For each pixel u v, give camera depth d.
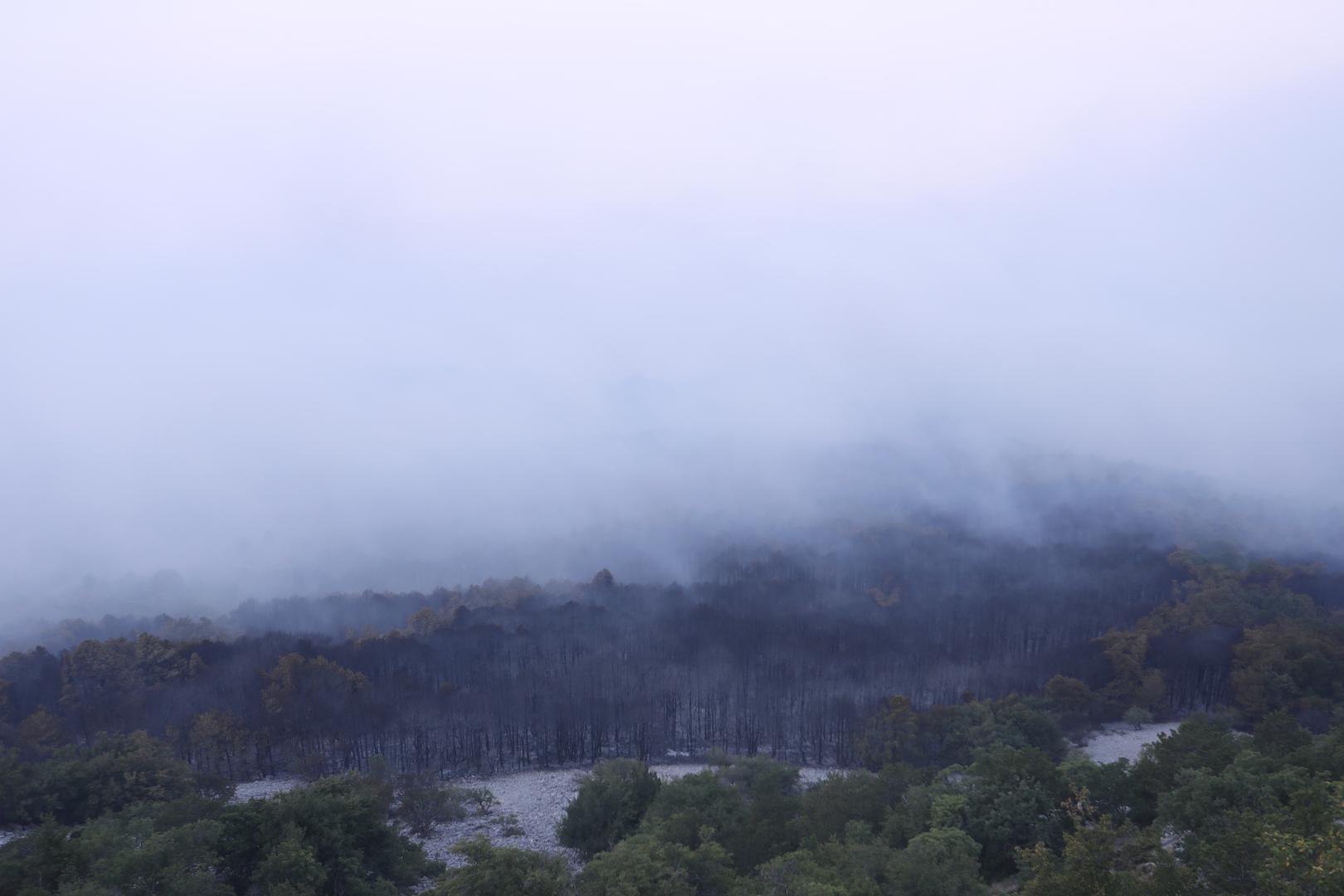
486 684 182.75
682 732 178.50
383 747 164.88
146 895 65.56
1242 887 49.34
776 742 165.00
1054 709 159.12
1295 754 77.62
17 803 104.25
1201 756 81.56
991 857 76.12
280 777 152.88
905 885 64.12
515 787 144.50
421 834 111.12
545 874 63.47
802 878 63.88
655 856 70.12
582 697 177.38
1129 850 65.69
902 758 141.62
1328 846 46.00
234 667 181.38
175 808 88.06
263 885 71.31
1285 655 159.62
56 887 67.12
